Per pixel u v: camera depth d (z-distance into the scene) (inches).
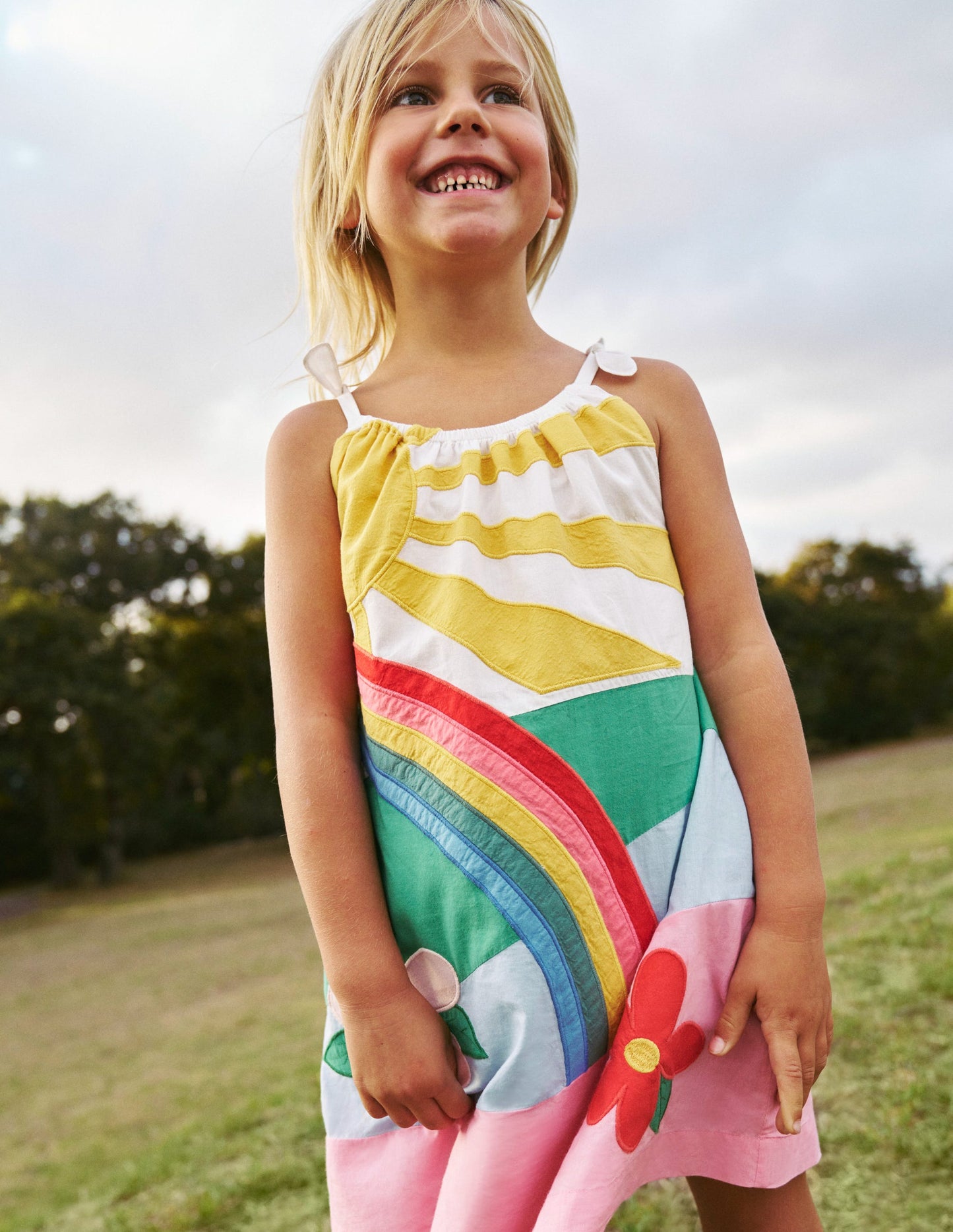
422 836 40.3
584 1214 35.1
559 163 56.7
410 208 47.7
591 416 45.7
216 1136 138.2
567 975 38.1
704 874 39.9
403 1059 38.3
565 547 42.2
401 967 39.7
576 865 39.0
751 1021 40.1
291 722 43.7
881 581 1649.9
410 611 42.2
